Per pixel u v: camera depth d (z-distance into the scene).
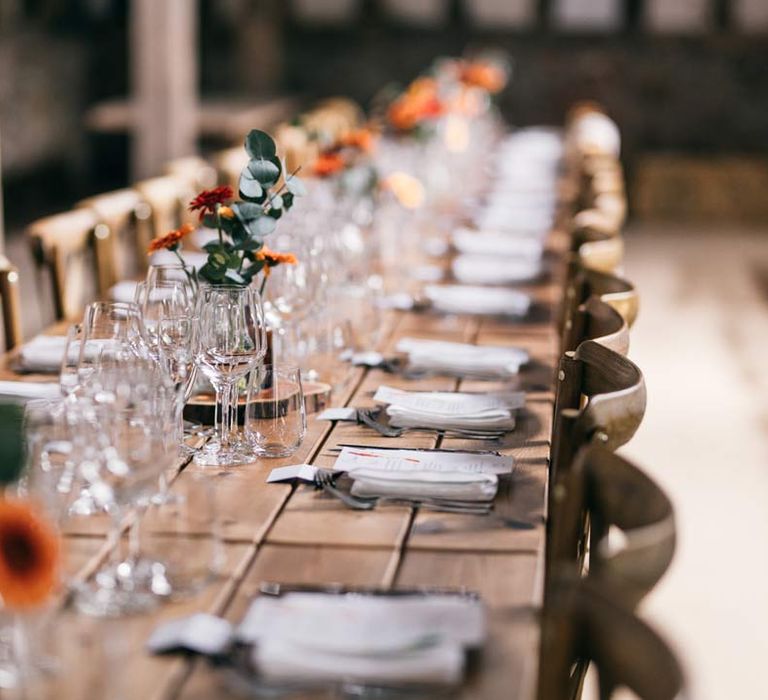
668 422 5.39
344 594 1.57
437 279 3.86
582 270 3.05
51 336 2.86
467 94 7.04
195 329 2.18
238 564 1.70
